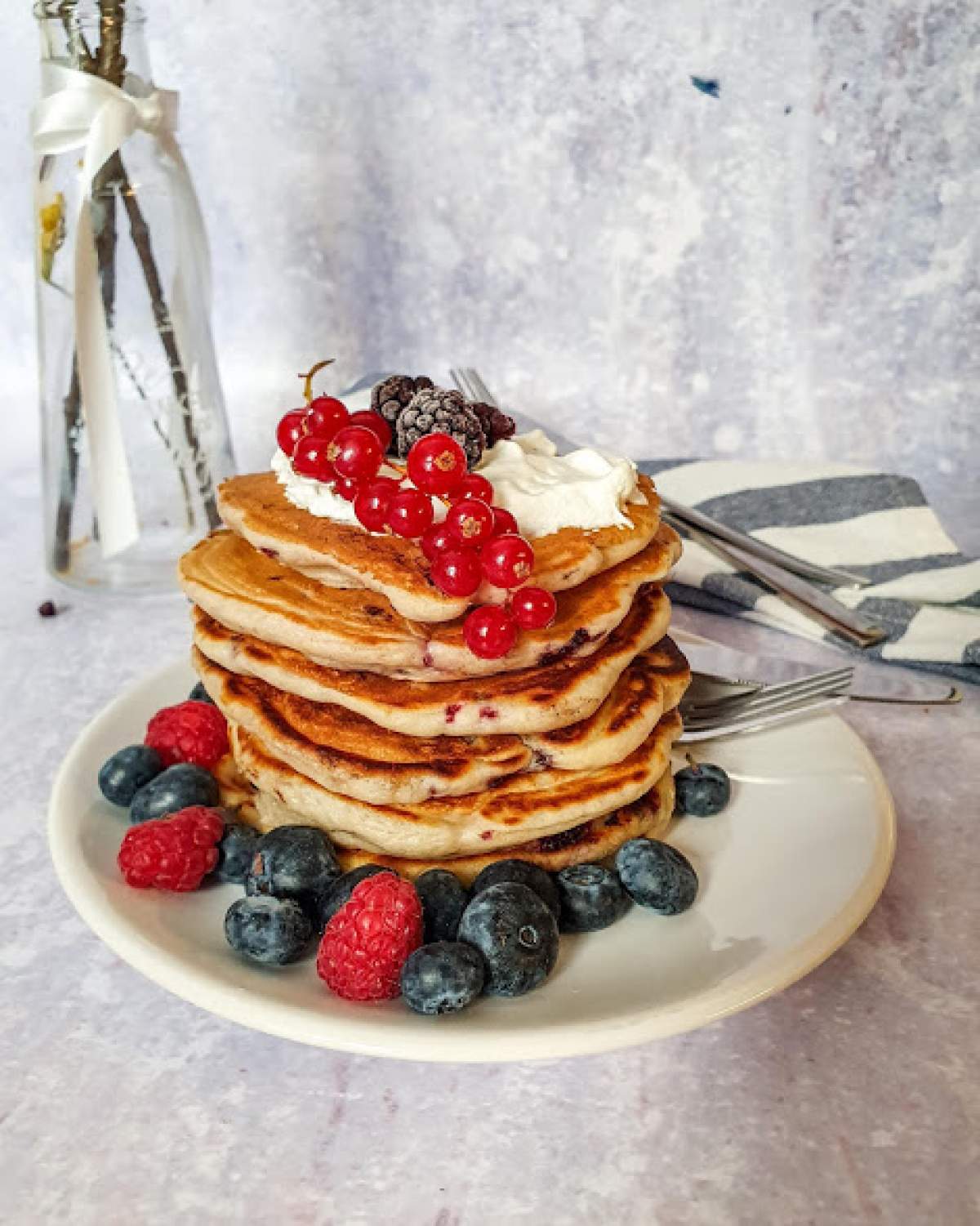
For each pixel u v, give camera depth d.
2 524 0.61
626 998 0.31
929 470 0.65
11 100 0.65
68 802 0.37
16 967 0.36
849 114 0.62
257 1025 0.31
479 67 0.64
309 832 0.35
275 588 0.36
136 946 0.32
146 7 0.63
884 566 0.52
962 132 0.62
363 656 0.34
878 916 0.37
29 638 0.52
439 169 0.66
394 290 0.69
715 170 0.65
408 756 0.35
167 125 0.50
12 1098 0.32
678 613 0.52
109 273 0.50
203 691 0.41
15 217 0.67
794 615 0.49
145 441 0.53
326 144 0.66
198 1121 0.31
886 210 0.64
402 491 0.33
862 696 0.45
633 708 0.36
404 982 0.31
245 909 0.33
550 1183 0.30
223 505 0.37
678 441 0.67
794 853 0.36
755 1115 0.31
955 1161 0.30
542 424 0.68
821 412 0.68
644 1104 0.32
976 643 0.46
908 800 0.41
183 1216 0.29
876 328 0.66
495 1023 0.31
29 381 0.70
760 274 0.66
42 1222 0.29
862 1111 0.31
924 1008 0.34
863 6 0.61
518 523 0.35
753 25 0.62
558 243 0.67
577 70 0.64
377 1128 0.31
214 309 0.69
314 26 0.64
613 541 0.35
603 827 0.36
